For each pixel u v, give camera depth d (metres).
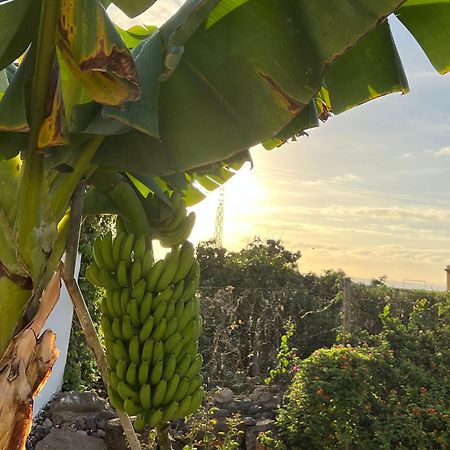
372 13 2.14
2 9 2.17
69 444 6.56
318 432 6.66
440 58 3.20
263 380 9.49
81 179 2.54
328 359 7.09
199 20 2.13
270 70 2.40
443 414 6.75
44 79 2.26
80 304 2.52
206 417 6.84
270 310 11.07
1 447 2.24
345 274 12.23
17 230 2.37
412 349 7.77
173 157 2.54
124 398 2.43
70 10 2.09
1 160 2.43
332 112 3.27
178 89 2.56
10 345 2.31
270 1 2.39
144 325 2.43
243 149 2.47
